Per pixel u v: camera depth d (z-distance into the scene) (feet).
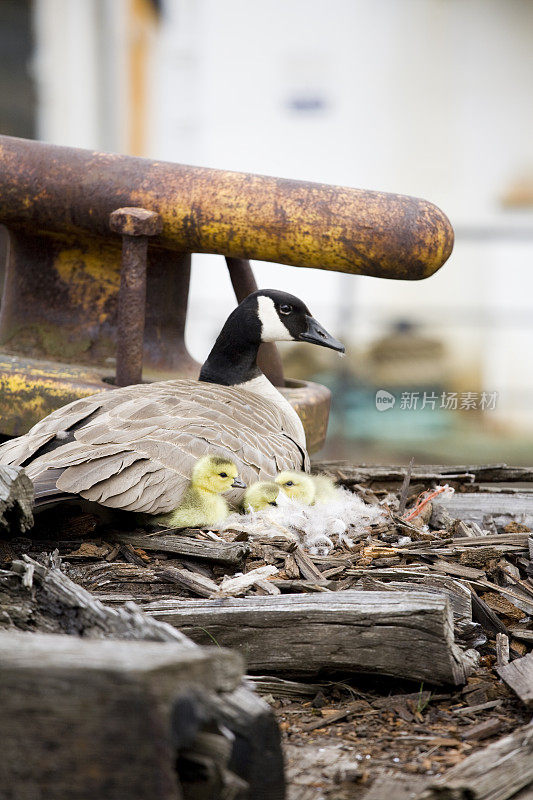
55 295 39.24
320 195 32.81
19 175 35.63
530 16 82.69
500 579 27.78
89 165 35.14
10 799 14.78
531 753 19.07
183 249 35.40
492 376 86.17
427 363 84.48
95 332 38.96
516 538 29.84
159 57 86.58
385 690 23.12
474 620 25.99
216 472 27.37
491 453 77.41
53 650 15.14
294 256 33.53
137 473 26.91
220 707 16.28
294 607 22.74
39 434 29.12
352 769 19.38
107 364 38.68
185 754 15.38
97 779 14.40
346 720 21.85
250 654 22.90
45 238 38.88
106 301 38.78
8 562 26.61
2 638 15.90
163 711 14.23
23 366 35.42
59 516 28.89
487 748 19.40
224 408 30.81
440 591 25.48
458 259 86.63
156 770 14.17
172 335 39.47
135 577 26.09
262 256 34.19
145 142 88.33
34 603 21.33
